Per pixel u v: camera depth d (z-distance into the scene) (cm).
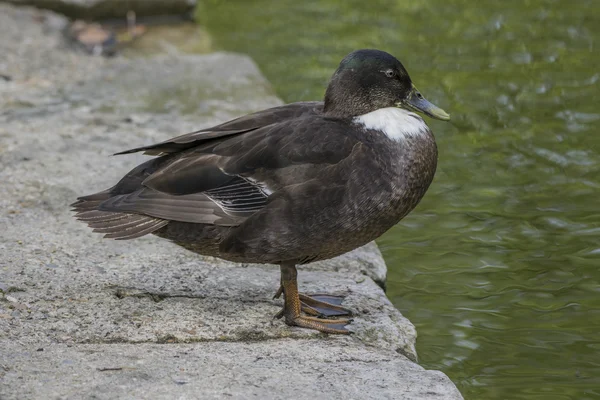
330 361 704
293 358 705
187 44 1584
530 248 988
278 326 766
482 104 1323
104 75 1361
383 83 786
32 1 1627
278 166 750
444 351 816
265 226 742
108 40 1567
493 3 1703
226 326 758
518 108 1309
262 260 766
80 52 1485
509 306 887
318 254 763
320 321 772
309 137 756
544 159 1177
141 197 755
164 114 1227
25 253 858
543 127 1255
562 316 870
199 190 756
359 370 690
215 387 652
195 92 1302
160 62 1415
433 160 786
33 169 1038
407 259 974
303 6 1755
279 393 648
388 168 752
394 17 1669
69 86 1316
